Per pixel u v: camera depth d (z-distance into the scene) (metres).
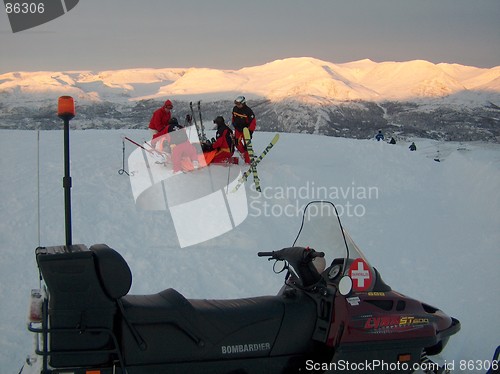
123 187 10.88
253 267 7.49
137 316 3.67
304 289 4.29
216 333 3.87
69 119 3.90
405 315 4.23
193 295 6.45
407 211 11.28
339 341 4.05
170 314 3.76
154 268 7.21
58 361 3.55
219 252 7.98
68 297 3.53
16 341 5.22
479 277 7.54
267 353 3.99
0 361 4.86
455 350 5.44
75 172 11.79
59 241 8.07
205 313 3.89
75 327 3.54
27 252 7.59
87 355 3.58
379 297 4.22
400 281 7.40
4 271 6.90
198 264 7.46
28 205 9.55
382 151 16.38
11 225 8.56
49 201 9.78
